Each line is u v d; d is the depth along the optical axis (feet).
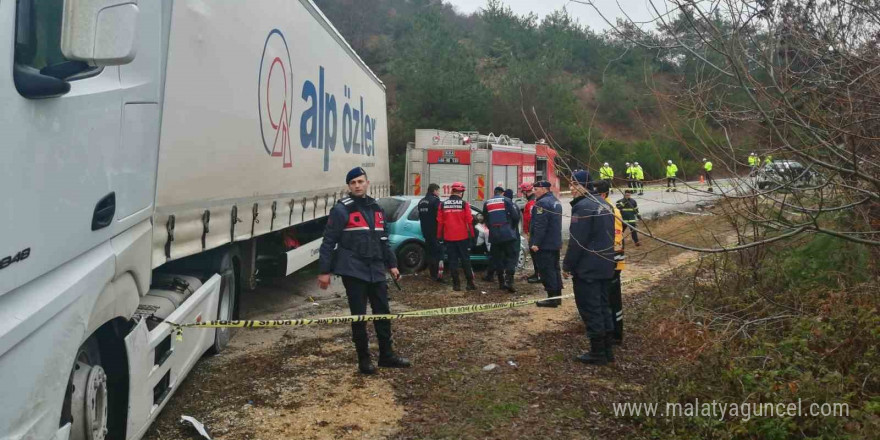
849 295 20.84
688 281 29.58
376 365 21.18
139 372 13.51
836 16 16.31
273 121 24.35
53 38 9.94
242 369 20.67
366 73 43.34
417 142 60.59
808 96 16.19
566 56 121.70
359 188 20.38
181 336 15.93
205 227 18.29
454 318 28.22
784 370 16.62
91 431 11.68
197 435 15.61
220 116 19.06
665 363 20.75
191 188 17.02
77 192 10.30
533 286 37.24
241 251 24.95
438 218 35.78
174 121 15.75
